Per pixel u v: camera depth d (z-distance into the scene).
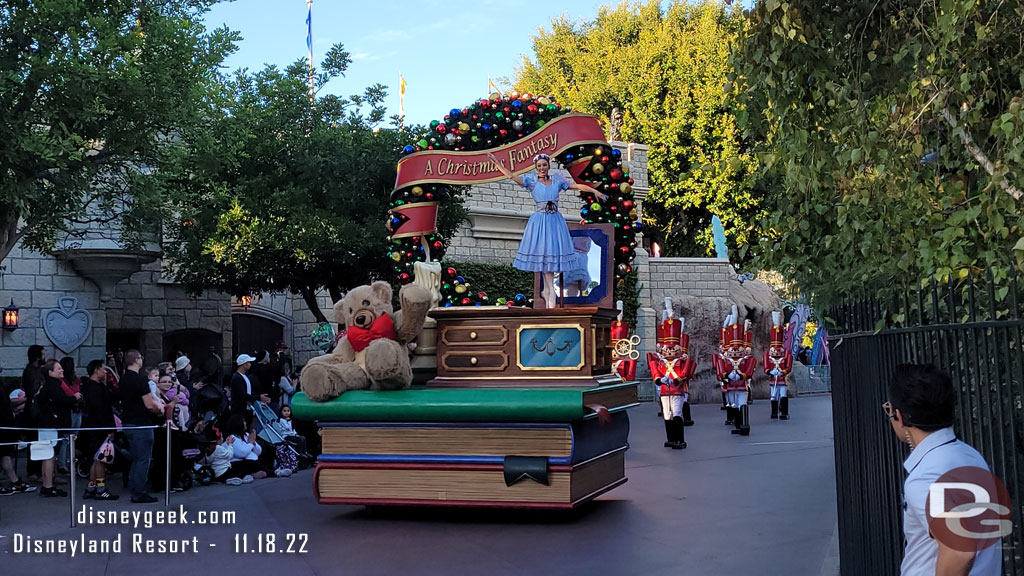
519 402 8.27
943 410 3.02
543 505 8.31
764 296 29.03
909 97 5.38
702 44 32.84
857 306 5.01
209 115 16.17
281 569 6.88
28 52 11.35
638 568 6.77
